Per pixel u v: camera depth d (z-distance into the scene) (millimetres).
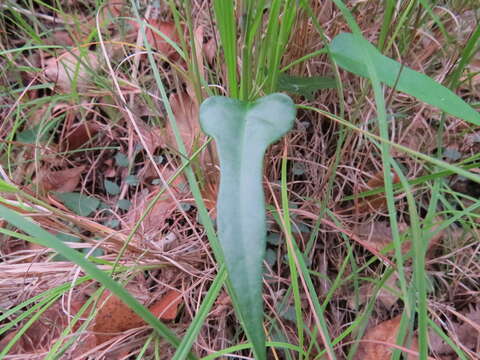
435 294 219
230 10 136
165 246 224
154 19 279
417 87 140
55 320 208
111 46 272
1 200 178
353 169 219
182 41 187
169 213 227
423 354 122
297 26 198
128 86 264
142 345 196
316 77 189
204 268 219
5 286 206
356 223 210
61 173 251
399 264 128
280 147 222
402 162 245
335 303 215
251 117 123
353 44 157
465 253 217
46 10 313
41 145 258
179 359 124
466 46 188
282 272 220
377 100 132
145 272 221
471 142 250
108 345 190
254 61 192
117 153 267
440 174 170
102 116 256
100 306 182
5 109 273
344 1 229
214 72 258
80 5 318
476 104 211
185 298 198
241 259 99
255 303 97
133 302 123
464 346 199
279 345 157
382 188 191
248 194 105
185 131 252
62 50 291
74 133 260
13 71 283
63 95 246
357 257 218
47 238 121
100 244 195
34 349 201
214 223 220
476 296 214
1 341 207
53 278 208
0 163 254
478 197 244
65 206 242
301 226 223
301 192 239
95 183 264
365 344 198
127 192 255
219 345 202
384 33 176
